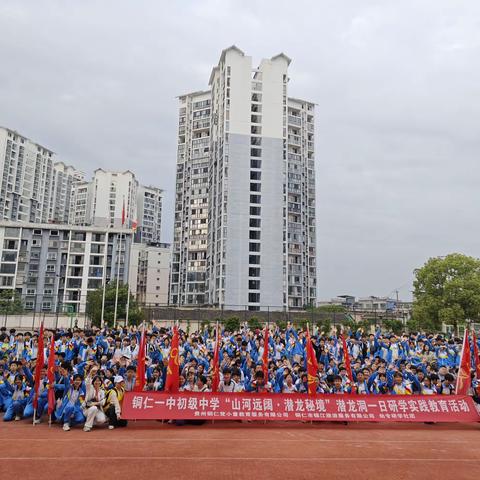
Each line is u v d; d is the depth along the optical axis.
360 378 16.45
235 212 84.00
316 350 21.25
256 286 83.06
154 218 174.88
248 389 15.77
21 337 20.73
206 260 94.56
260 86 91.06
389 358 22.84
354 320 64.62
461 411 14.67
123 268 82.44
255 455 10.52
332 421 14.94
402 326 57.75
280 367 17.11
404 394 15.21
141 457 10.16
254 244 84.50
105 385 14.27
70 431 12.89
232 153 85.81
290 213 94.19
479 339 24.20
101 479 8.61
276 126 89.75
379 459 10.47
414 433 13.59
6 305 59.88
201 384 15.23
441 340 24.59
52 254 81.50
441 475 9.41
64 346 20.11
